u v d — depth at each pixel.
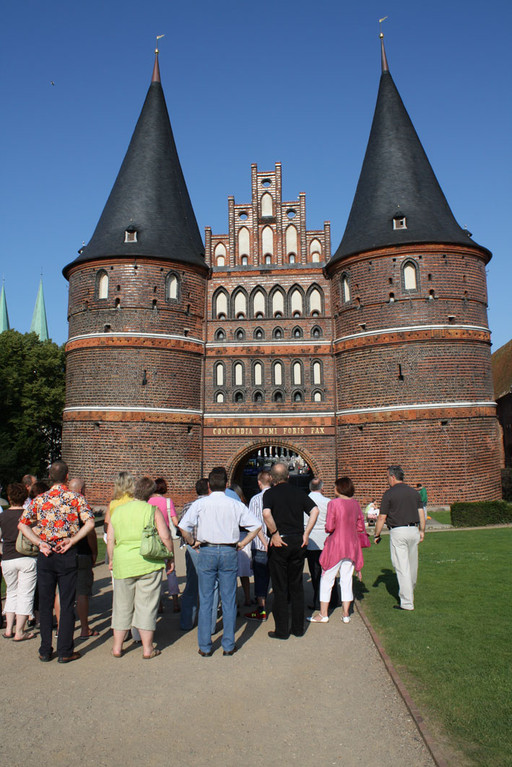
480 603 11.34
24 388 52.66
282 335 35.69
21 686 7.95
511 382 53.50
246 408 35.12
